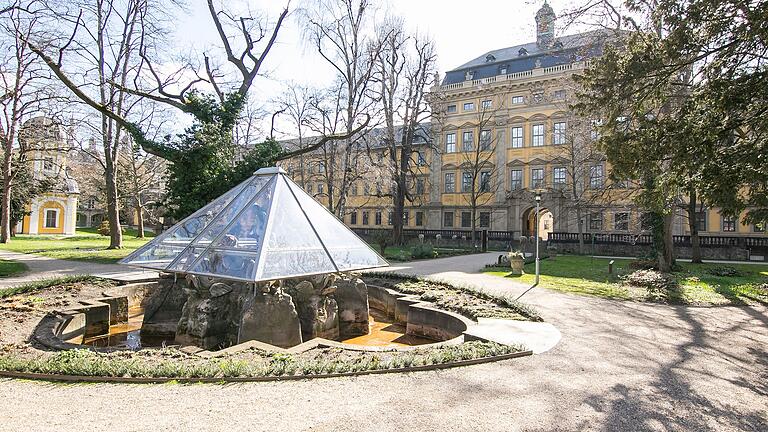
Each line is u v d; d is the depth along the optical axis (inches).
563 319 365.1
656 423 165.3
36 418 153.2
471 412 167.6
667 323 361.1
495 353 245.0
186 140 703.7
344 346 258.2
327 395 181.0
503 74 1868.8
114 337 364.8
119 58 949.2
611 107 397.4
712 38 346.9
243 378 195.2
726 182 323.9
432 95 1475.1
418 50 1434.5
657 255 842.8
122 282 493.4
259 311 296.2
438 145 1923.0
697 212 1450.5
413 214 2085.4
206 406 166.6
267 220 324.8
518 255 717.3
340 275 393.1
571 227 1656.0
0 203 1371.8
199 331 317.1
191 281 330.6
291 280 341.7
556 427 157.2
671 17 350.9
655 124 377.7
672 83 411.8
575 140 1416.1
